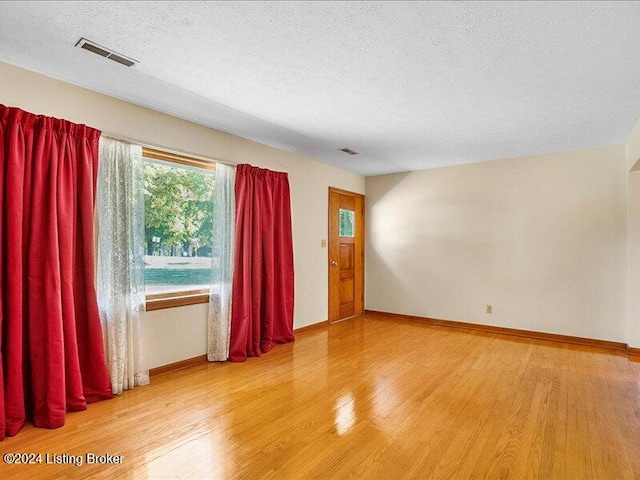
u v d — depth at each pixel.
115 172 2.69
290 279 4.23
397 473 1.76
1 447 1.95
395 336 4.42
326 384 2.87
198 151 3.35
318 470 1.78
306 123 3.33
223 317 3.43
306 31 1.88
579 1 1.61
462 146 4.06
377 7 1.67
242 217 3.60
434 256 5.16
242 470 1.77
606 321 3.95
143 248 2.85
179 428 2.17
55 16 1.77
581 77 2.36
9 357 2.06
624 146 3.90
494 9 1.68
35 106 2.35
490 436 2.09
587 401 2.56
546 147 4.07
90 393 2.50
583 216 4.09
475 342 4.14
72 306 2.35
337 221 5.26
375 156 4.57
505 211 4.59
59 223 2.30
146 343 2.95
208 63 2.24
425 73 2.34
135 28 1.87
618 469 1.79
